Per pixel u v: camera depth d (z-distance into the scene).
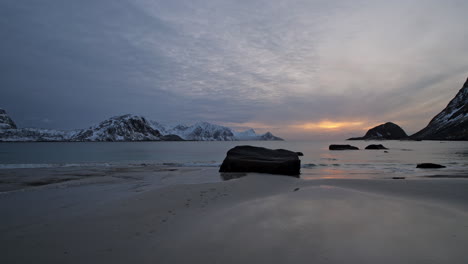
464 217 6.77
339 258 4.44
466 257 4.43
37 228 6.62
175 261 4.55
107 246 5.35
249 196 10.51
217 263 4.42
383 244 4.98
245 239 5.39
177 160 37.03
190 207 8.61
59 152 59.50
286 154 22.05
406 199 9.69
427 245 4.93
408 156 39.41
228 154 22.38
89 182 15.66
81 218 7.43
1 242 5.68
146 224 6.77
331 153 49.56
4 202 9.95
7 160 36.66
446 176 17.55
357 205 7.96
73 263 4.62
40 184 14.91
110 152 60.53
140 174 19.67
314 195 9.54
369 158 36.34
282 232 5.70
